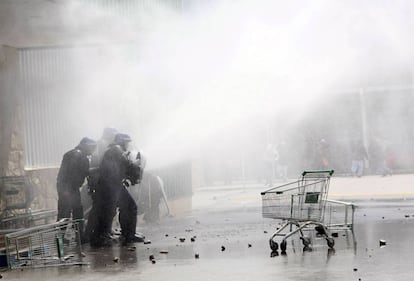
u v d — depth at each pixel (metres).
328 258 14.54
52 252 16.44
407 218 22.45
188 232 22.03
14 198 23.27
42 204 24.91
